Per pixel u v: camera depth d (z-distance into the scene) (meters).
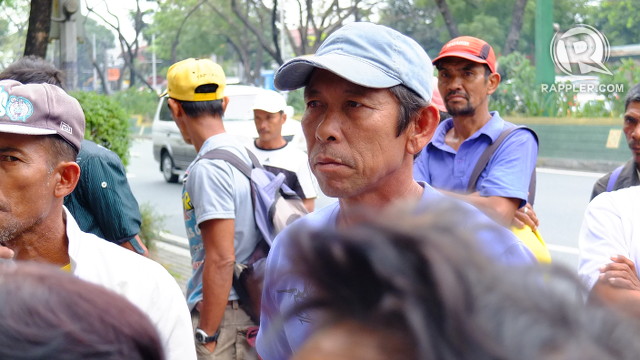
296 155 5.23
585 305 0.81
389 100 1.93
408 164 2.03
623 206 2.63
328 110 1.96
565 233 9.95
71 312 0.91
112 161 3.32
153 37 49.66
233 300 3.29
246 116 13.41
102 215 3.31
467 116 3.62
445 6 24.17
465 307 0.77
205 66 3.42
